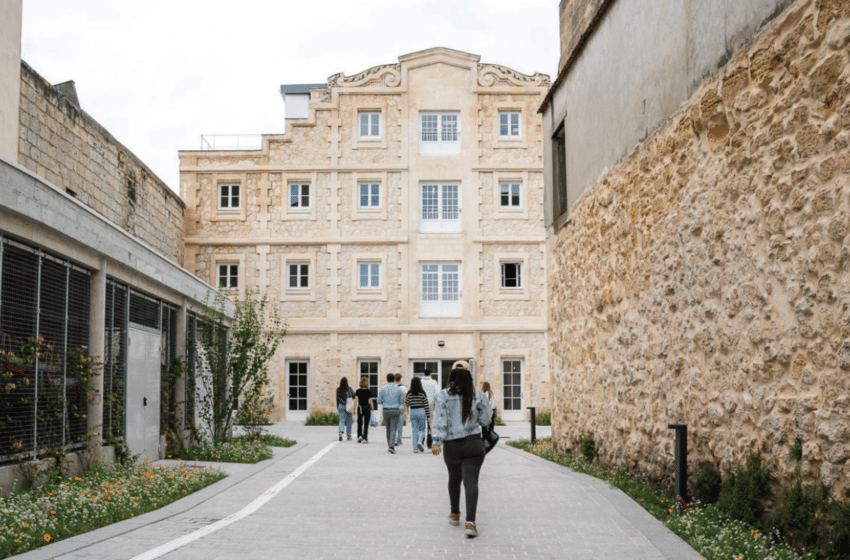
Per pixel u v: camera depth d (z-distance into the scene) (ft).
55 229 29.55
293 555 20.48
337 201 100.53
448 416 24.45
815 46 19.80
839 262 18.57
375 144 101.19
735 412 23.81
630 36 34.53
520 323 99.30
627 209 34.71
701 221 26.53
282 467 42.78
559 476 37.06
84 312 34.94
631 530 23.99
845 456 18.16
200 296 54.03
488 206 100.83
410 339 98.94
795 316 20.44
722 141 25.18
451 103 102.01
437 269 100.83
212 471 38.22
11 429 27.78
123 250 37.70
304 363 99.45
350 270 99.86
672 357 29.07
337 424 93.86
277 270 99.81
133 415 41.27
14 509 23.50
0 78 42.57
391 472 40.14
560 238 48.34
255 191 100.68
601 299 38.60
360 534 23.45
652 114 31.60
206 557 20.13
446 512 27.55
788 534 19.97
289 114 130.62
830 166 19.04
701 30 26.78
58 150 55.16
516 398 99.40
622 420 35.17
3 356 26.99
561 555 20.74
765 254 22.13
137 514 26.58
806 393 19.90
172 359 49.24
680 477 26.14
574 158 44.75
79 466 33.58
